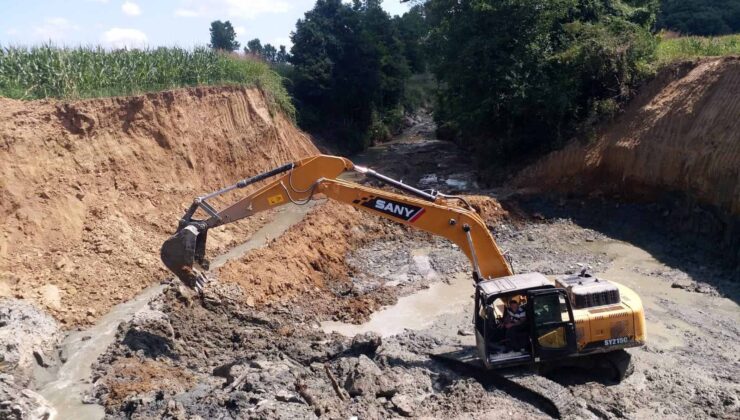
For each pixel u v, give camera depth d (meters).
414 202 11.80
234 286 14.91
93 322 13.80
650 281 16.73
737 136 18.59
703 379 11.37
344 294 16.61
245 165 24.86
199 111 23.83
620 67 25.09
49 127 17.34
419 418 9.72
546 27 26.41
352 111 42.97
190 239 11.76
